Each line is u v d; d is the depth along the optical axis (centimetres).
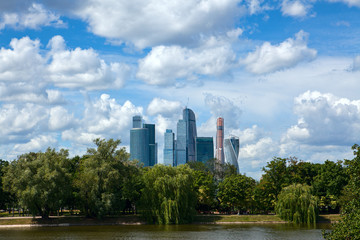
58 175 10331
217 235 8150
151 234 8369
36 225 10350
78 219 10738
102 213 10269
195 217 11194
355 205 3522
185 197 10512
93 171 10444
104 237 7975
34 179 10225
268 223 10662
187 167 11562
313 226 9688
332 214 11512
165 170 10938
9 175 10606
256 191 12575
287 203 10350
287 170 12219
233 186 12675
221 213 14138
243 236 7975
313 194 11531
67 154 11388
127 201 12475
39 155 11219
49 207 10550
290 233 8350
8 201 12062
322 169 11975
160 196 10356
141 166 12750
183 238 7769
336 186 11369
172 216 10269
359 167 3625
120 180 10906
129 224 10538
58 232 8862
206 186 12888
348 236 3272
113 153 11156
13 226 10294
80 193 10556
